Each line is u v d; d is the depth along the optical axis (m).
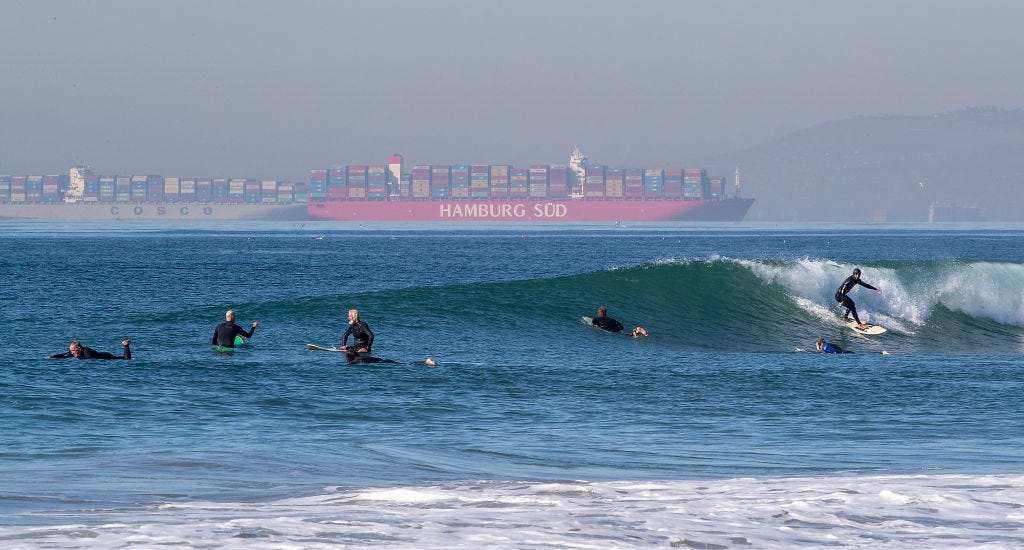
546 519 35.25
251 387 90.75
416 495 40.88
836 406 84.25
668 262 171.88
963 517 35.91
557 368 108.31
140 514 37.06
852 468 54.88
